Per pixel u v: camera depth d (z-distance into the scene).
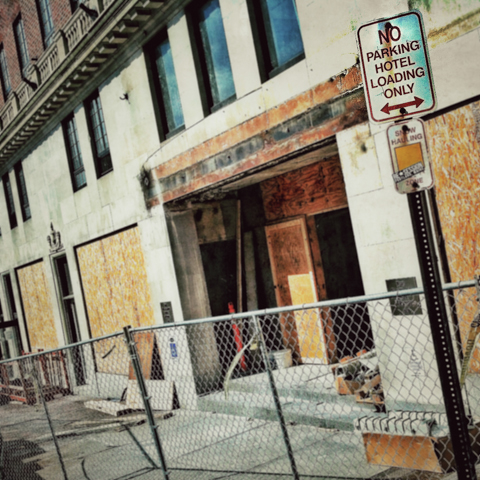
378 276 5.68
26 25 13.55
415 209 2.55
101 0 9.64
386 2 5.27
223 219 9.44
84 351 12.03
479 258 4.89
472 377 4.77
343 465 4.75
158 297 9.32
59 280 13.65
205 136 7.93
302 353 8.74
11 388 12.27
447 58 4.84
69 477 6.15
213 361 8.72
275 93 6.68
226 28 7.39
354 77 5.65
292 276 8.90
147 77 9.01
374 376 6.18
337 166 7.80
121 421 8.41
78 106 11.39
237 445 6.04
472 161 4.86
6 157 15.40
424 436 4.13
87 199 11.47
